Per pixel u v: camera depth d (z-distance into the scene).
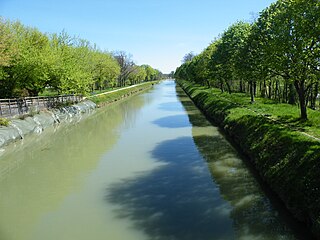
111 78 88.62
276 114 26.17
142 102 67.25
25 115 34.50
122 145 27.55
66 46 51.91
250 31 29.95
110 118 44.59
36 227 13.59
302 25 16.98
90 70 64.56
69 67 46.34
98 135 32.59
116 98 73.06
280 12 21.33
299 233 12.03
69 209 15.20
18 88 42.66
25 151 27.09
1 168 22.45
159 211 14.48
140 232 12.67
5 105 32.69
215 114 36.28
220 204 14.92
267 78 26.08
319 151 13.73
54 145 29.00
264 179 16.47
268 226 12.67
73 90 48.03
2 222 14.20
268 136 19.38
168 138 29.27
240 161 21.23
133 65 125.00
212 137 28.70
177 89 118.19
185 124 36.22
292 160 14.76
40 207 15.62
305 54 17.91
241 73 31.69
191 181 18.11
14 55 36.88
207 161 21.61
